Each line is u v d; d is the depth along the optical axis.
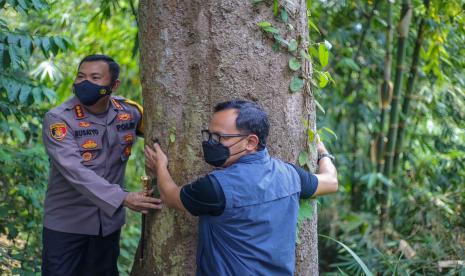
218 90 2.00
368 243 3.87
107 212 2.19
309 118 2.14
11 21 4.33
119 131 2.49
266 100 2.02
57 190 2.47
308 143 2.12
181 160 2.05
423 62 4.63
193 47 2.02
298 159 2.11
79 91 2.35
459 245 3.61
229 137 1.72
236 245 1.68
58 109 2.37
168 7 2.03
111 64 2.38
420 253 3.62
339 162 4.83
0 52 2.86
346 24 4.53
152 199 2.10
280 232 1.73
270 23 2.01
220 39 1.99
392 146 4.14
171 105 2.05
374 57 4.70
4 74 3.03
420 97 4.46
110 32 4.54
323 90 4.48
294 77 2.07
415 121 4.77
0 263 3.32
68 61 4.62
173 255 2.10
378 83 4.74
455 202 4.10
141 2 2.14
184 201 1.74
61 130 2.33
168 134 2.06
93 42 4.52
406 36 4.00
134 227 4.54
